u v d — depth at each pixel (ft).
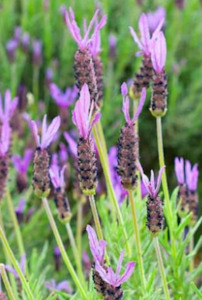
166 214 2.06
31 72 3.96
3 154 2.01
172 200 2.14
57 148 3.42
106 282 1.70
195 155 3.82
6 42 3.99
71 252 2.76
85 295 1.89
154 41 1.86
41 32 4.05
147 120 3.76
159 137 1.93
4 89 3.66
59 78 3.89
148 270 2.15
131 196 1.86
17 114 3.02
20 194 2.88
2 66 3.76
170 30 3.91
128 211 2.15
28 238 2.82
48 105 3.77
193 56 4.05
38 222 2.92
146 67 2.04
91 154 1.79
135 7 3.90
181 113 3.80
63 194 2.13
